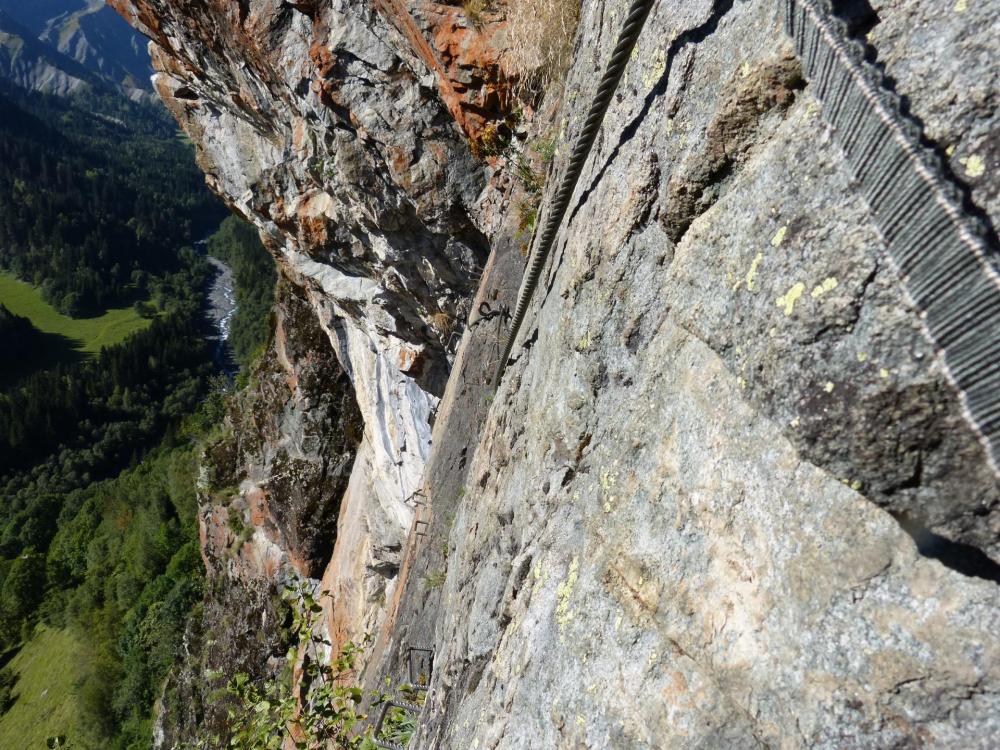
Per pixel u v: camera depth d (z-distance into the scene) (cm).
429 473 701
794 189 124
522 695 199
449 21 523
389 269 895
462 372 679
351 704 624
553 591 206
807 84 128
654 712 140
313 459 1662
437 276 841
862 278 105
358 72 652
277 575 1894
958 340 88
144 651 3130
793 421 117
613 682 156
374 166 735
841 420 106
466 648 304
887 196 100
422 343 1009
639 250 202
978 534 90
